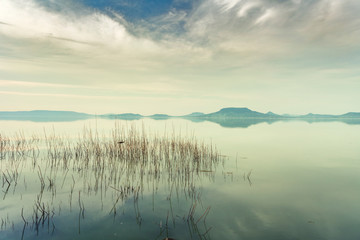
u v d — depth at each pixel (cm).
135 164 1271
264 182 963
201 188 886
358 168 1193
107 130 3094
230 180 989
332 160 1398
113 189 869
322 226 598
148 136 2548
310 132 3369
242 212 679
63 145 1800
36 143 1873
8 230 559
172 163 1300
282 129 4006
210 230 574
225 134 2947
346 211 689
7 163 1222
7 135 2317
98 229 573
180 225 599
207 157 1466
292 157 1477
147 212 674
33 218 620
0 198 757
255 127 4572
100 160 1342
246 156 1509
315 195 816
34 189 847
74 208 695
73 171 1102
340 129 4062
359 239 537
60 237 534
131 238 535
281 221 625
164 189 873
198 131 3406
